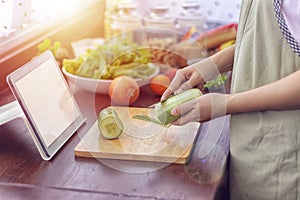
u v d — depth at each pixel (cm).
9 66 158
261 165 123
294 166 121
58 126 127
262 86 122
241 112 124
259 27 121
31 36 171
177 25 202
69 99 136
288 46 119
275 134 121
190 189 108
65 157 121
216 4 221
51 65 134
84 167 117
